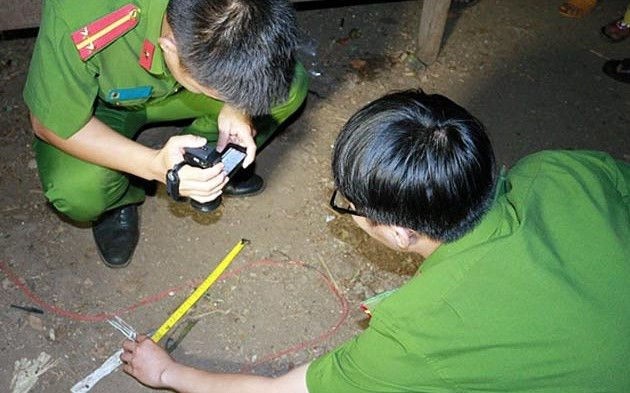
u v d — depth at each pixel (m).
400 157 1.24
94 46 1.73
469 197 1.27
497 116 3.13
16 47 3.06
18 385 2.11
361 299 2.44
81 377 2.15
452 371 1.32
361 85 3.15
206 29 1.49
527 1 3.72
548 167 1.57
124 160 1.90
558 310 1.29
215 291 2.39
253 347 2.28
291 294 2.42
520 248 1.33
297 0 2.79
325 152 2.85
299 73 2.26
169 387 2.03
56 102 1.80
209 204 2.53
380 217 1.34
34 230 2.46
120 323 2.28
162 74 1.85
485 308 1.29
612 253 1.39
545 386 1.32
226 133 2.08
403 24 3.49
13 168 2.62
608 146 3.08
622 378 1.30
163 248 2.48
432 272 1.34
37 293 2.31
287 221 2.61
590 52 3.50
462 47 3.41
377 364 1.39
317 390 1.56
